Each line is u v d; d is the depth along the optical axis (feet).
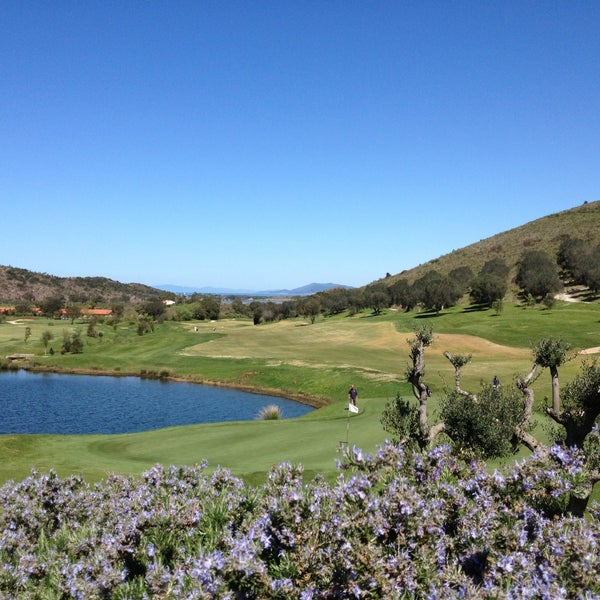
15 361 311.06
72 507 30.76
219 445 81.66
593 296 358.84
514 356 223.71
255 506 24.41
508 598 14.80
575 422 46.16
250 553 17.52
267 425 98.89
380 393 178.81
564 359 47.91
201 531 23.72
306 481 50.47
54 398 214.07
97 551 21.12
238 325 526.16
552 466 21.93
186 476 31.78
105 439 91.35
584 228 534.37
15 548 25.34
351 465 22.16
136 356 327.06
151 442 87.20
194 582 16.94
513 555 16.89
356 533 18.10
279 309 569.64
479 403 51.57
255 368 253.85
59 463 68.59
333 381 209.46
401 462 22.57
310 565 17.57
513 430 49.93
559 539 17.34
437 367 203.21
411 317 387.75
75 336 356.38
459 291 398.01
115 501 29.91
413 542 18.29
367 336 334.85
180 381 255.29
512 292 412.57
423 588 16.67
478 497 20.26
